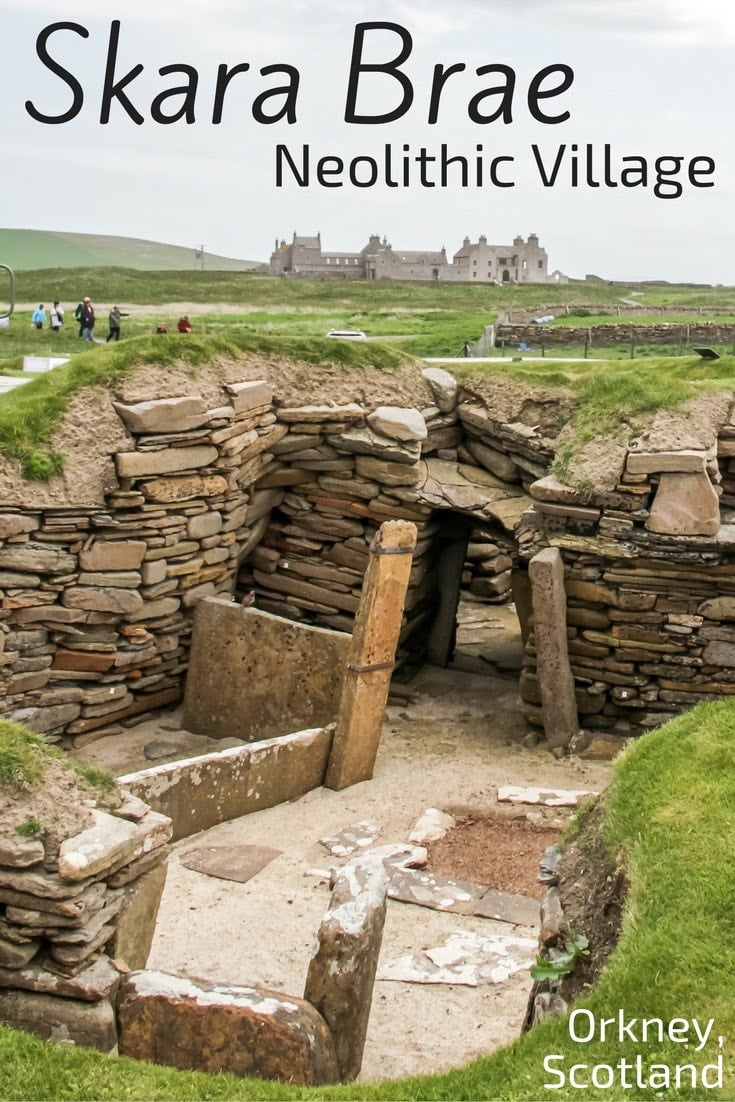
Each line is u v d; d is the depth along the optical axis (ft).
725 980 16.34
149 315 163.12
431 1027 23.20
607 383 46.55
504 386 49.60
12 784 19.49
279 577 49.90
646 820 19.84
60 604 41.32
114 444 41.86
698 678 41.88
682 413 43.42
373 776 38.47
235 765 34.40
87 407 42.34
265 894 29.71
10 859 18.72
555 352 109.60
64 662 41.68
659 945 17.02
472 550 61.36
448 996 24.49
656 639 41.96
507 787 36.94
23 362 74.13
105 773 21.15
